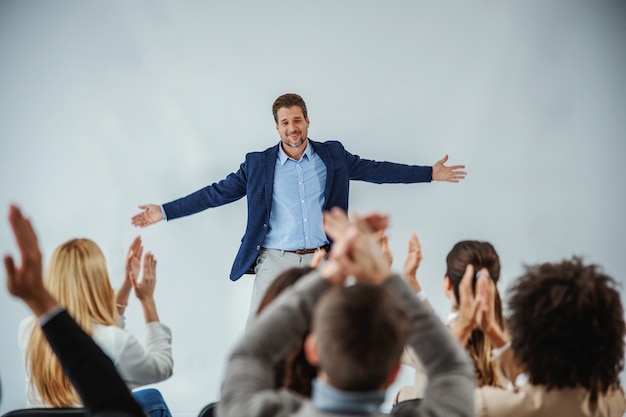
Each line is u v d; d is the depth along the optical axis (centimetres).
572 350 188
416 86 588
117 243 572
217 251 574
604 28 598
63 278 254
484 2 590
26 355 246
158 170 577
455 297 300
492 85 592
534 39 595
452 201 593
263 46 580
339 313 128
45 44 573
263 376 138
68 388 241
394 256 590
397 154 589
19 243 141
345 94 585
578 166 598
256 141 581
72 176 573
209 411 229
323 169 510
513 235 596
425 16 587
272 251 501
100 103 575
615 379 193
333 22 582
